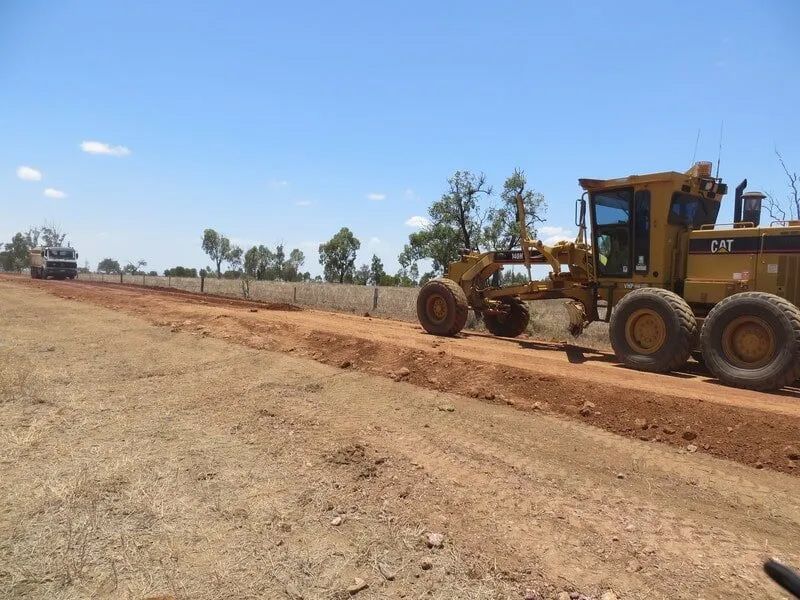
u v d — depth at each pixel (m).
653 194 9.10
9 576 3.29
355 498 4.44
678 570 3.54
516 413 6.51
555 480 4.80
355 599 3.22
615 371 8.05
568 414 6.38
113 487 4.49
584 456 5.29
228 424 6.17
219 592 3.23
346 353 9.26
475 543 3.83
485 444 5.59
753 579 3.43
